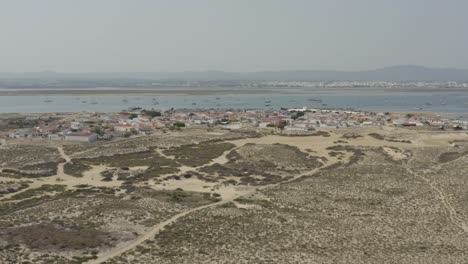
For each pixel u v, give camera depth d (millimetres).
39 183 106625
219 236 68500
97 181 109500
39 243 62719
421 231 74125
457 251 65312
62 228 70000
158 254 60656
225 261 58438
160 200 89812
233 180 112500
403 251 64938
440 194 96062
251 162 131875
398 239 70125
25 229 68562
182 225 73188
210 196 95312
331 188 100750
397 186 101875
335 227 75125
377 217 81250
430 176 112375
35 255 58719
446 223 78500
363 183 104750
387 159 137375
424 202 90438
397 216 82062
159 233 69250
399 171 118125
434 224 77875
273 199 92250
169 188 102938
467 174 111500
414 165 127625
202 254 60875
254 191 100438
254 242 66500
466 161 126250
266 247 64500
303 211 84188
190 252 61531
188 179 113000
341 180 108500
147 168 124062
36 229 68562
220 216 78688
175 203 87938
